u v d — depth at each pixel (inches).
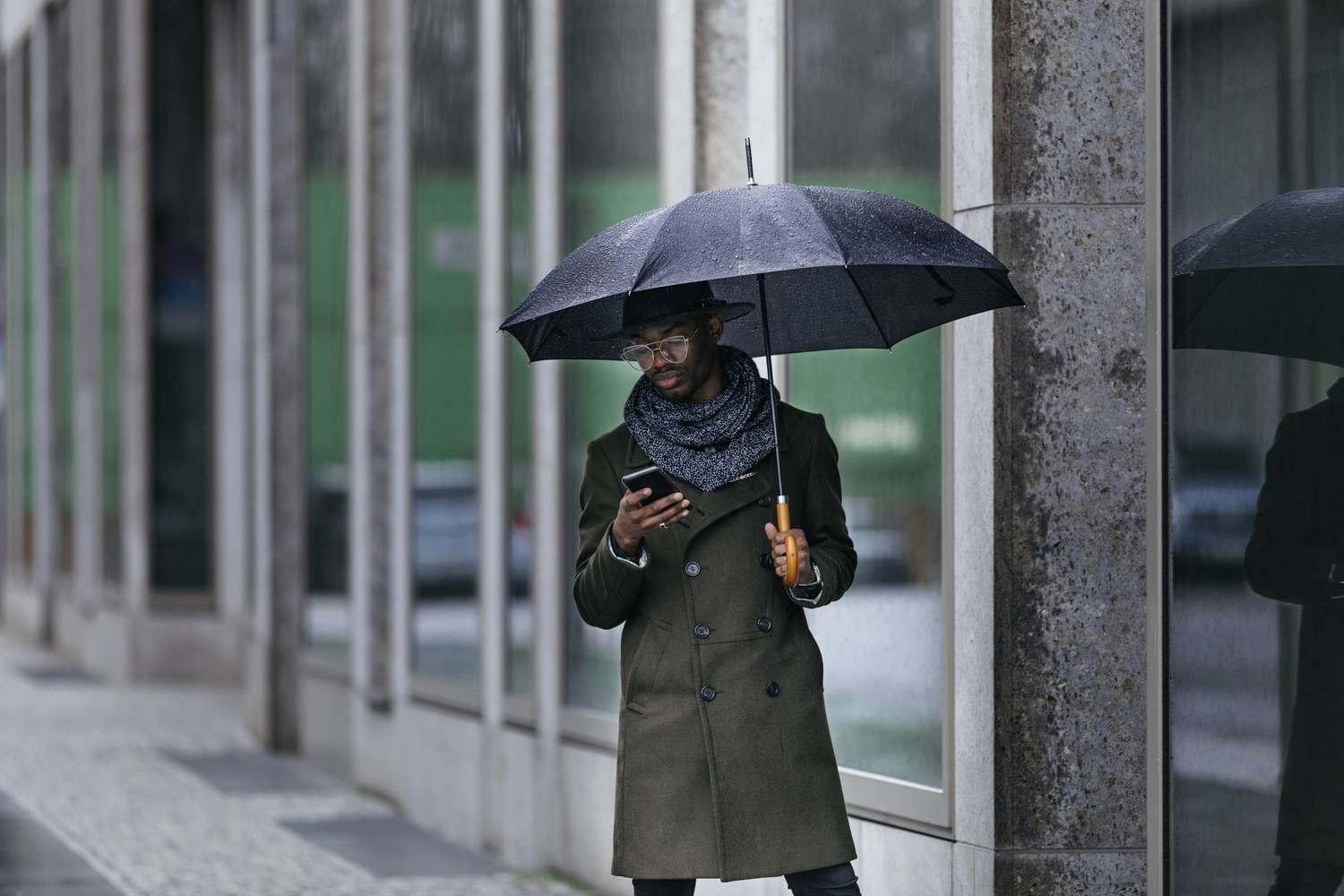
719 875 515.5
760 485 531.5
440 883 979.9
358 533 1317.7
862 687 717.9
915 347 682.2
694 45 860.0
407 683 1233.4
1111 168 614.9
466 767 1117.7
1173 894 581.9
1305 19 528.4
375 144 1307.8
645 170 922.7
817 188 518.0
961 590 633.6
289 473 1510.8
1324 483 528.4
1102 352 613.6
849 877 532.4
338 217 1393.9
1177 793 580.7
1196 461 572.7
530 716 1040.2
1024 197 612.1
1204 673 569.9
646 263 495.2
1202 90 568.4
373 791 1291.8
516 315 518.0
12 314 2834.6
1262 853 550.6
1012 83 612.7
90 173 2284.7
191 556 2094.0
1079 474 613.3
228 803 1266.0
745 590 527.8
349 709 1358.3
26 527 2738.7
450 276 1182.9
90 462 2309.3
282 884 971.3
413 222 1250.0
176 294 2094.0
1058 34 612.1
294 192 1508.4
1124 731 613.3
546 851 1008.9
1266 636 547.5
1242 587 554.6
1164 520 585.9
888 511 700.7
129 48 2101.4
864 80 720.3
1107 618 612.7
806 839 523.5
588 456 553.0
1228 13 557.3
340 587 1389.0
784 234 491.2
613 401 953.5
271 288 1508.4
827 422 750.5
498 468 1093.1
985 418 617.9
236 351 2096.5
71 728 1675.7
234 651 2086.6
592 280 505.7
